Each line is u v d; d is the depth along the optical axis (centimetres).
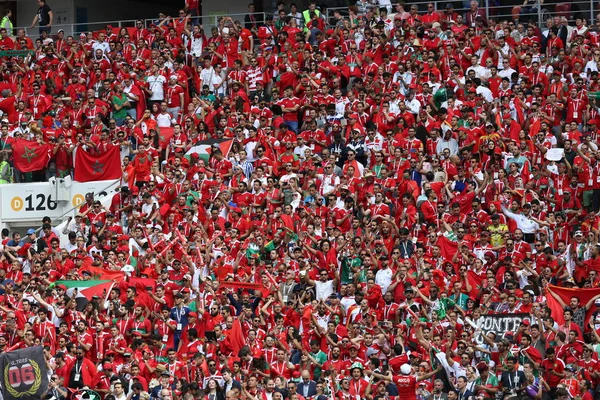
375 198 8725
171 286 8156
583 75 9906
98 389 7231
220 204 9038
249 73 10719
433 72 10025
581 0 11350
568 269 8025
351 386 7044
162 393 6975
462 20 10738
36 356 7256
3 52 11612
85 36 11481
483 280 7844
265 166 9406
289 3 12469
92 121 10256
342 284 8138
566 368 6888
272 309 7788
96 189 9862
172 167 9362
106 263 8538
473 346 7212
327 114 9969
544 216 8469
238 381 7081
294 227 8681
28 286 8238
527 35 10400
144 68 10762
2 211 9969
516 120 9488
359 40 10738
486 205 8706
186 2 11894
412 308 7556
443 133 9406
